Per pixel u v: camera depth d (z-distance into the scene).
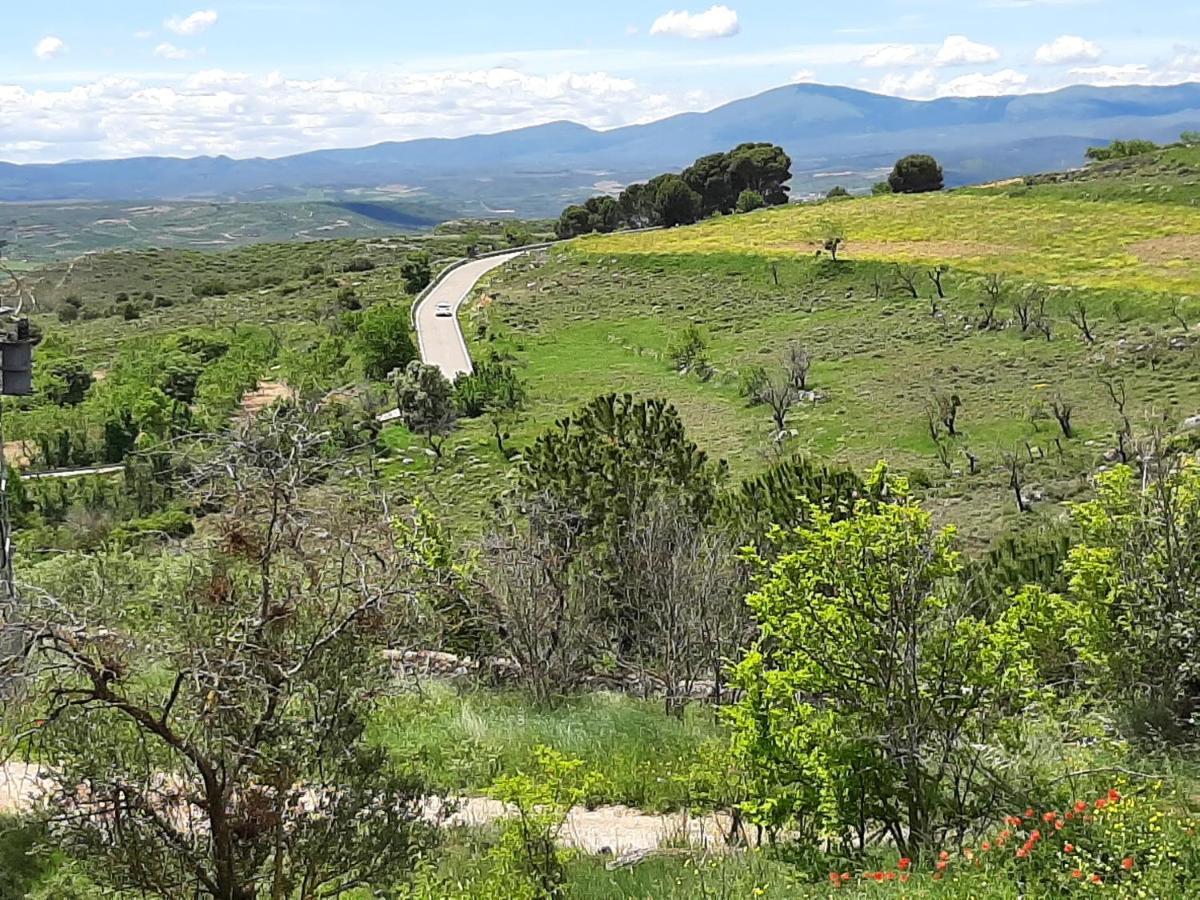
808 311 75.69
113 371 60.66
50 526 29.69
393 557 6.95
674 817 10.64
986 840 7.41
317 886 6.92
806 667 8.12
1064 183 105.19
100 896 6.86
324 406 8.07
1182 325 56.00
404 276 100.50
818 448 44.94
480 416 55.06
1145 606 10.88
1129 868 6.64
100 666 5.93
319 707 6.62
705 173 136.75
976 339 61.31
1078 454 39.09
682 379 61.88
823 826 8.02
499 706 14.09
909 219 97.56
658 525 15.46
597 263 96.56
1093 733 10.02
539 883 7.93
